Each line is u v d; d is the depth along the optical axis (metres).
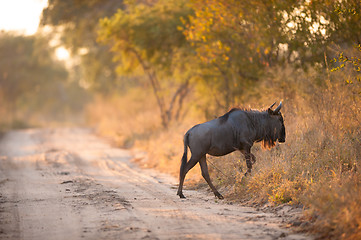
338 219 24.16
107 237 23.89
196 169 47.16
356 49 40.44
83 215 29.45
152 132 87.38
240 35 55.56
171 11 72.69
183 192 39.56
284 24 49.44
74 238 23.95
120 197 36.09
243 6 50.94
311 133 40.81
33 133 134.62
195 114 73.25
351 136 37.59
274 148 41.28
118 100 141.25
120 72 88.12
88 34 127.88
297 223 25.98
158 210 30.88
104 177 50.41
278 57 57.56
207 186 41.25
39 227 26.64
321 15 46.59
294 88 50.19
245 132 36.38
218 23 54.62
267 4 49.41
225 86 64.38
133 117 114.00
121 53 83.50
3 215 29.98
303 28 47.06
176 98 92.12
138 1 87.25
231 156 42.78
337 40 47.22
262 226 26.03
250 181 35.31
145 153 72.25
